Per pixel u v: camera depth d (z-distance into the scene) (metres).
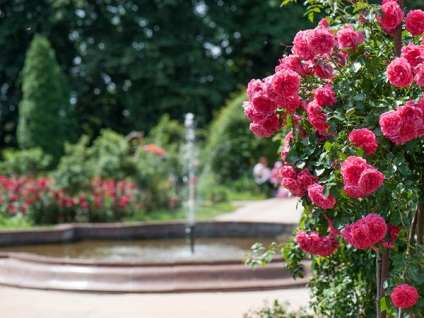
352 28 3.43
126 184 14.02
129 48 25.97
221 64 27.83
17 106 27.84
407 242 3.28
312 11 3.84
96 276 7.94
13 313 6.86
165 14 26.52
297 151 3.48
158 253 9.98
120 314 6.82
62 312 6.91
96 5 27.28
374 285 4.75
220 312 6.83
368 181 2.97
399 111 3.06
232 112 20.30
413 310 3.23
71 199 13.26
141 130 26.86
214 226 11.64
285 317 5.31
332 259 4.77
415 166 3.54
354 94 3.34
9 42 27.39
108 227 11.55
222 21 27.14
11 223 12.97
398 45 3.43
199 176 19.31
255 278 7.91
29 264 8.37
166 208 14.85
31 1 27.20
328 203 3.19
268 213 13.98
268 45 28.62
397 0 3.56
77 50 28.39
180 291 7.74
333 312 4.76
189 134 20.58
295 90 3.24
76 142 25.39
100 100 27.91
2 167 14.70
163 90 26.97
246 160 20.11
